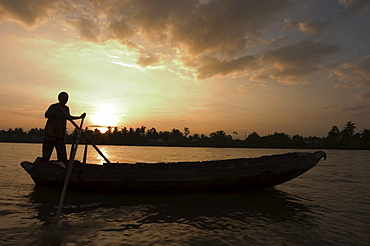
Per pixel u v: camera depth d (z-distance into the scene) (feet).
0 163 55.11
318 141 385.09
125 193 24.90
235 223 16.51
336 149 346.54
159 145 533.55
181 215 18.08
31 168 26.35
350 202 23.32
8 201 20.98
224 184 25.34
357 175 46.34
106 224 15.76
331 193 27.68
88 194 24.71
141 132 556.51
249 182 25.70
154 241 13.24
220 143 507.71
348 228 15.93
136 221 16.53
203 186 25.22
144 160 85.87
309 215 18.74
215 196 24.70
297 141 399.85
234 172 25.14
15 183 29.50
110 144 527.40
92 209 19.17
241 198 24.08
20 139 549.13
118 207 19.92
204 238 13.80
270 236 14.32
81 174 24.54
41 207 19.35
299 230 15.39
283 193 27.12
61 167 25.13
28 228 14.62
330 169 58.95
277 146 396.37
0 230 14.23
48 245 12.35
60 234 13.82
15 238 13.10
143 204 21.13
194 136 582.76
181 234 14.32
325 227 16.05
